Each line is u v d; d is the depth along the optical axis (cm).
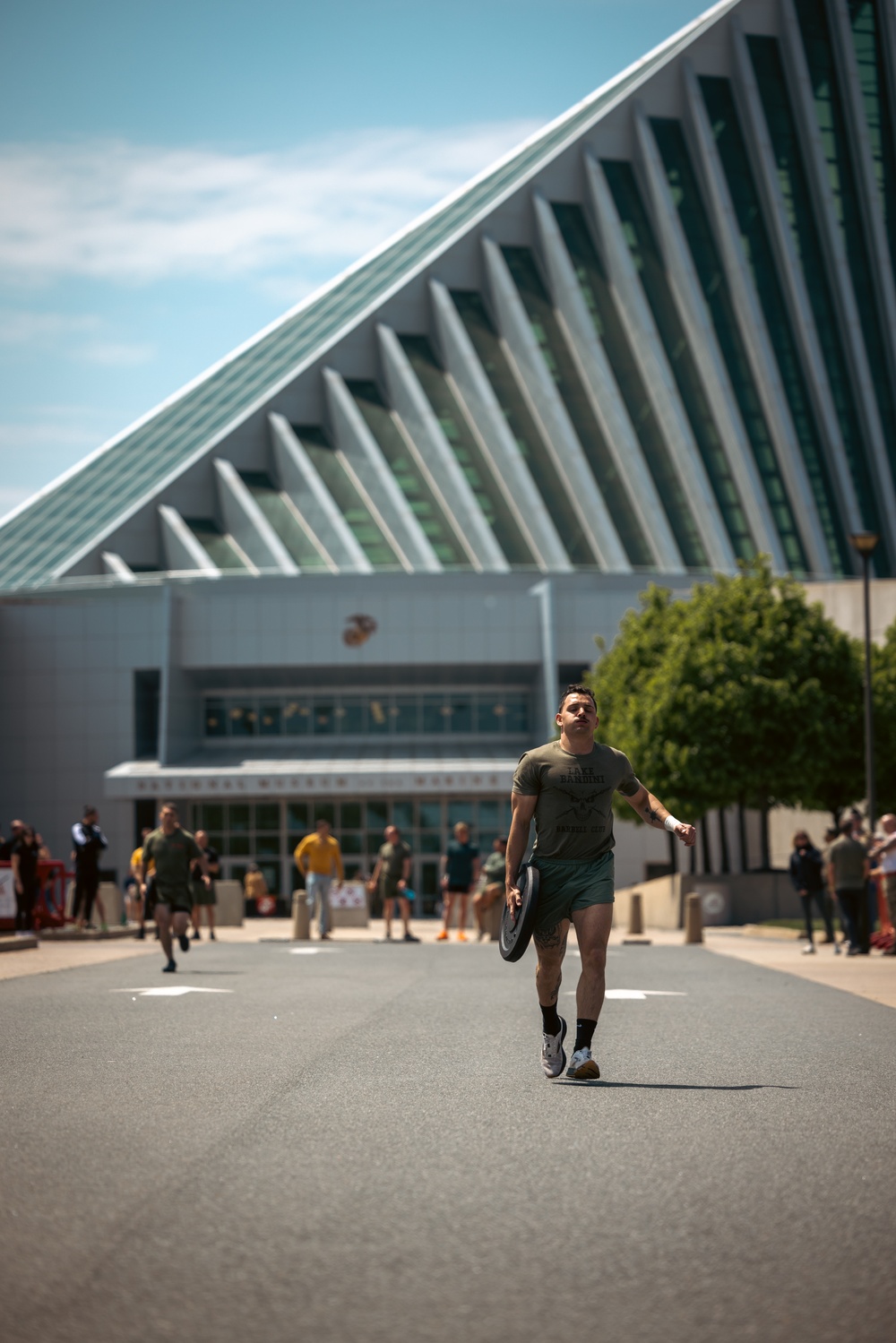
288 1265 609
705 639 5397
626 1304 556
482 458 9425
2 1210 702
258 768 7519
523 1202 716
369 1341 514
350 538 8925
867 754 4091
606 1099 1026
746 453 9419
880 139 10512
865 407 9869
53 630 8044
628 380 9694
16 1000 1812
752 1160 815
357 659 7806
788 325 9975
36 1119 945
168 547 9194
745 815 6225
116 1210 704
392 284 10988
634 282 9806
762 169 10200
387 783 7350
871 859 3072
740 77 10412
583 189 10388
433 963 2731
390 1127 917
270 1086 1086
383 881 3959
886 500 9706
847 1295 568
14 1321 536
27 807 8006
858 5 10694
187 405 10419
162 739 7638
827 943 3644
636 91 10406
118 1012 1659
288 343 10762
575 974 2405
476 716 8038
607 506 9262
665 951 3331
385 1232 661
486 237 10225
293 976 2309
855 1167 798
